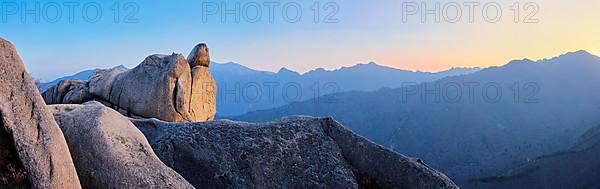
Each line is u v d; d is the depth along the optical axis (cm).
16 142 881
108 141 984
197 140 1229
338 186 1187
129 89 2934
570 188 8544
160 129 1278
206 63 3138
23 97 946
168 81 2861
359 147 1284
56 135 927
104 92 2989
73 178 896
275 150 1227
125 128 1053
